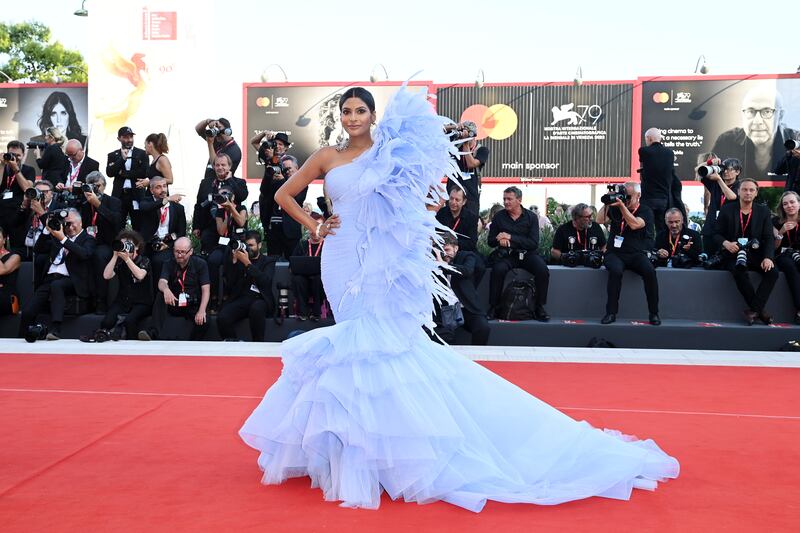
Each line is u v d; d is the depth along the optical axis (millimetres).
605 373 6844
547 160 17641
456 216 9352
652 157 10797
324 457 3418
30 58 31547
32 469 3754
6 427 4602
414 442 3309
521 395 3764
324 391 3369
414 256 3691
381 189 3621
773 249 9328
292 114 18125
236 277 9406
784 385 6234
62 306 9469
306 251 9555
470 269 8938
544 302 9586
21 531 2932
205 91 17656
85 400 5410
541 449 3617
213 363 7188
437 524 3043
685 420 4953
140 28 17625
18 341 9062
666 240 10227
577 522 3082
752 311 9398
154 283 9672
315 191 18500
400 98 3727
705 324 9383
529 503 3291
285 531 2943
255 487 3508
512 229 9625
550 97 17578
